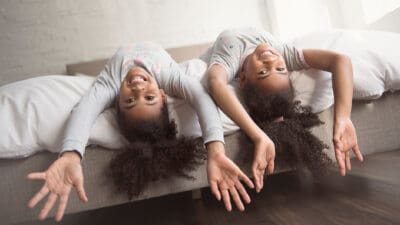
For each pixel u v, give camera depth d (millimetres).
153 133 827
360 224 573
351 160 1093
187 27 2355
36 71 2270
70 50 2279
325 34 1072
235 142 871
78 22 2281
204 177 854
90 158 837
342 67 838
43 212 659
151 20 2330
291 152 831
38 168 831
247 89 913
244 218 729
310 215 667
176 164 811
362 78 866
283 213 714
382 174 885
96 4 2291
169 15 2344
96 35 2291
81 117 791
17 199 826
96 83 963
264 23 2381
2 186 824
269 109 873
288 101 875
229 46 1086
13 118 825
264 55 903
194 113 879
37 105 838
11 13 2240
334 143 762
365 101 913
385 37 993
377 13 1710
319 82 917
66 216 999
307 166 834
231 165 704
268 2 2301
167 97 914
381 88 881
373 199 702
